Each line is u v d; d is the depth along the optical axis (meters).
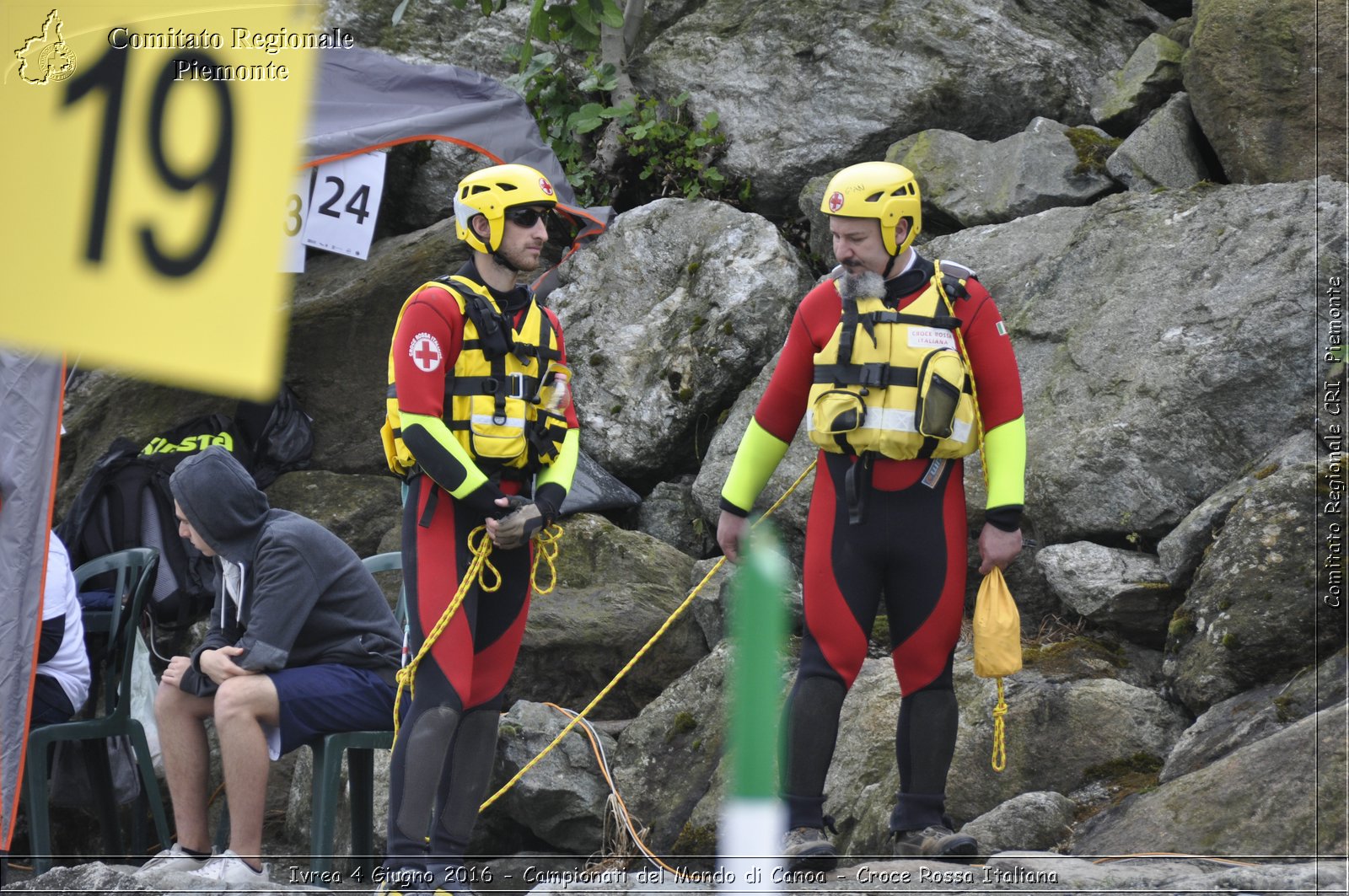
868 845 15.98
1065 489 20.03
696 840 18.16
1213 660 16.06
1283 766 13.29
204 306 2.76
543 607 22.50
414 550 13.84
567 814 19.70
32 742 19.14
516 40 33.19
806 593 13.76
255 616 16.42
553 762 19.89
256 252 2.79
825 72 29.89
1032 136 26.16
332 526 26.52
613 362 26.89
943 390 13.10
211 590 23.94
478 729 14.05
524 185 13.74
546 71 31.59
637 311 27.36
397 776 13.27
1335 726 13.30
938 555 13.43
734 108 30.52
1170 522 19.47
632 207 31.39
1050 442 20.80
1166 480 19.61
